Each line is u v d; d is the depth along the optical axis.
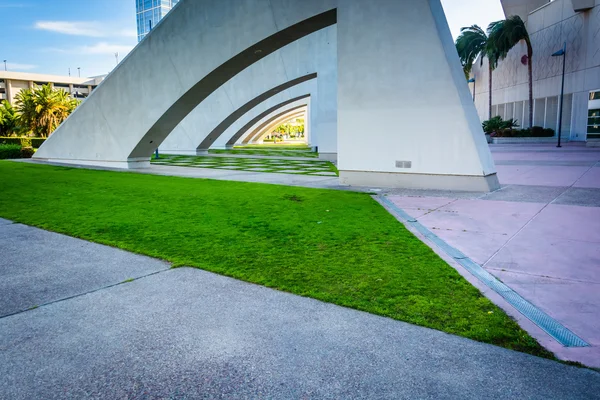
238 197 11.04
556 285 4.61
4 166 20.67
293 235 6.90
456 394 2.74
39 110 61.78
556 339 3.43
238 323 3.76
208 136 35.16
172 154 36.50
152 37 17.59
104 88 19.95
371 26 12.02
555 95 41.94
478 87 58.38
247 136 54.38
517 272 5.05
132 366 3.09
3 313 4.00
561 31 40.41
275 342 3.42
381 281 4.73
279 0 13.70
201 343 3.42
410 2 11.34
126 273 5.12
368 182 12.85
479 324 3.68
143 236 6.92
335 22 13.55
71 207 9.69
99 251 6.09
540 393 2.74
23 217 8.54
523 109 47.25
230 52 15.30
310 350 3.29
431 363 3.09
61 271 5.21
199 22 15.97
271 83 30.16
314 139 39.22
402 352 3.25
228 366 3.09
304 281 4.76
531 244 6.23
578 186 11.62
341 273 5.02
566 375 2.94
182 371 3.03
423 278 4.82
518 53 47.47
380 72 12.10
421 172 11.85
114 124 20.00
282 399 2.71
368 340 3.43
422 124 11.69
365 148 12.70
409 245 6.22
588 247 6.00
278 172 18.33
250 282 4.77
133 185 13.72
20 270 5.26
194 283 4.75
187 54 16.58
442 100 11.32
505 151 28.36
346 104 12.81
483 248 6.08
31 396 2.74
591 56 36.62
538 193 10.66
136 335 3.55
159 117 18.20
